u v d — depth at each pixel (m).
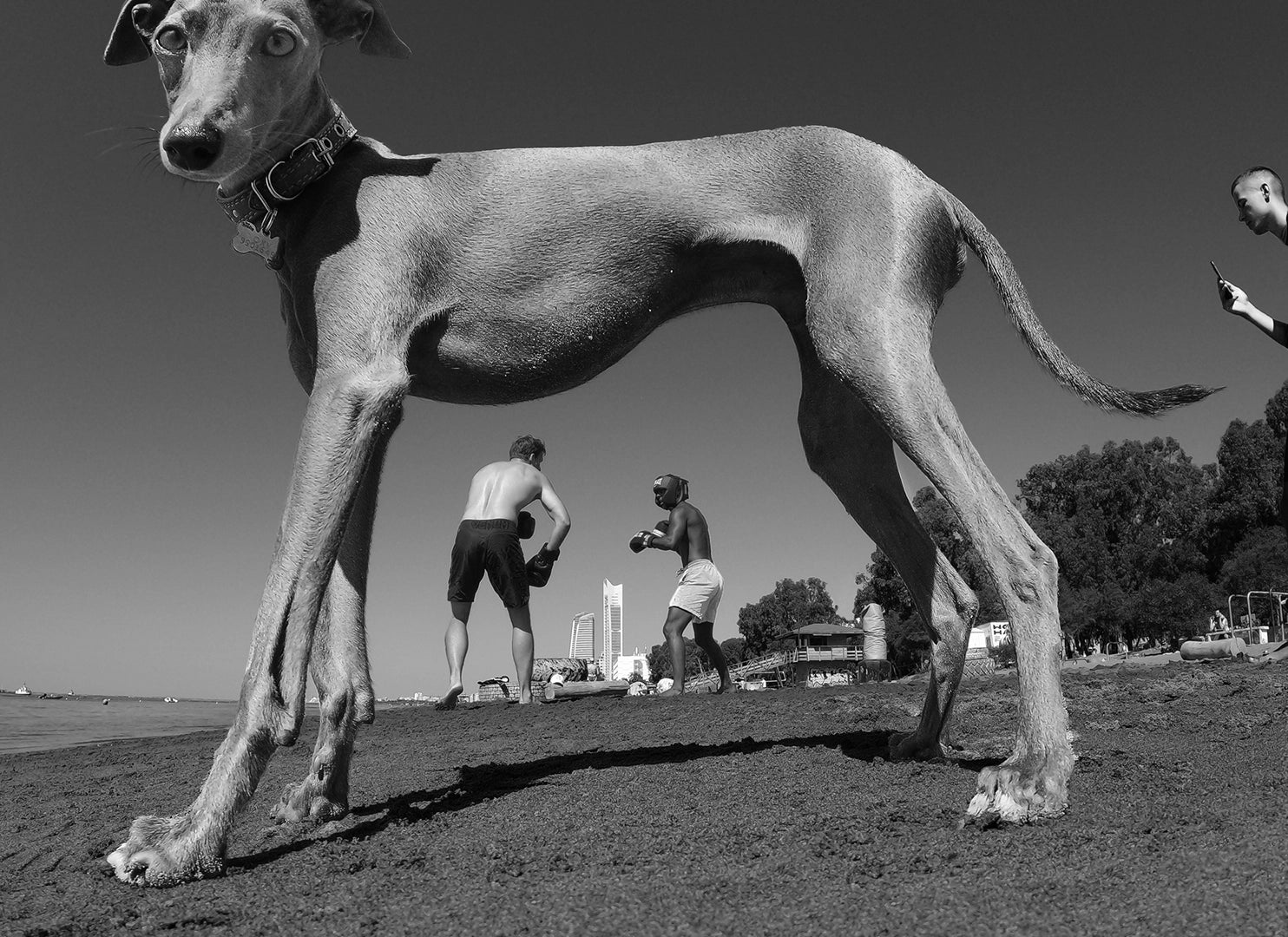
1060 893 1.81
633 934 1.70
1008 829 2.50
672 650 10.01
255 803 3.71
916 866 2.12
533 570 9.02
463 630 8.80
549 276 3.61
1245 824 2.28
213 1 3.01
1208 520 79.31
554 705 8.41
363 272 3.27
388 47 3.76
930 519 54.56
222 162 3.01
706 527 10.22
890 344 3.30
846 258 3.42
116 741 9.37
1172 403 3.45
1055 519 85.75
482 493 8.85
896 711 6.04
